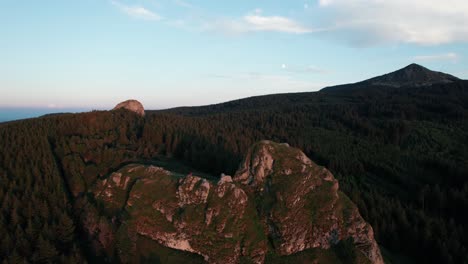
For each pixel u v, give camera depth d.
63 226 67.56
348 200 72.25
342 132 191.88
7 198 71.19
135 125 146.75
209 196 72.19
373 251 64.62
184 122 168.25
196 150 117.31
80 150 105.88
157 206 74.12
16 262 56.97
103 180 87.06
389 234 86.81
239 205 70.62
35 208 71.75
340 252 65.06
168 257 65.56
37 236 65.19
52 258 60.38
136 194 77.25
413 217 94.44
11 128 116.94
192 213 70.31
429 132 173.62
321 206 69.50
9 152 94.50
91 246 66.38
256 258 64.38
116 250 65.50
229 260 63.94
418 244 83.69
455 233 86.19
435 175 134.00
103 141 117.50
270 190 73.06
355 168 141.25
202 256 65.38
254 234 67.19
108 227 67.81
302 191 71.31
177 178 80.62
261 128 198.75
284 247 65.62
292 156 76.88
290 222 67.75
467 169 125.88
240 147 137.62
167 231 69.31
